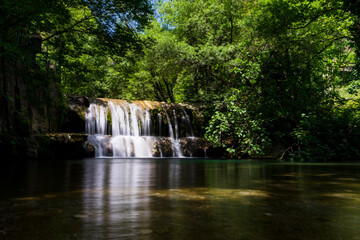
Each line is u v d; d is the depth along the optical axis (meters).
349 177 2.81
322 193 1.58
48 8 7.30
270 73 12.17
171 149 13.59
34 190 1.70
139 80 22.77
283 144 12.26
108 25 9.12
